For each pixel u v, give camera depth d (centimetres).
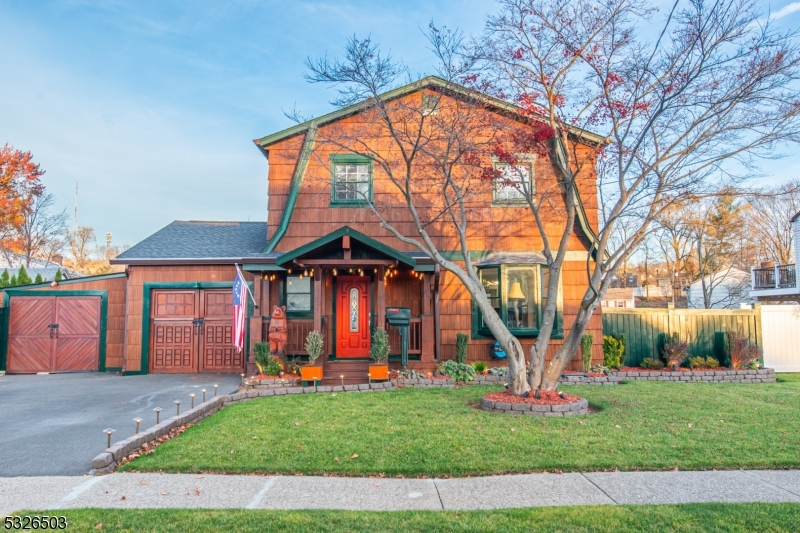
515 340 1010
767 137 986
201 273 1512
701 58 973
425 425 803
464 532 454
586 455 665
